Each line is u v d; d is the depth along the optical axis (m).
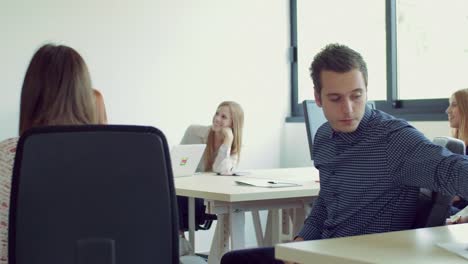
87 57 4.44
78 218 1.42
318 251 1.26
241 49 5.16
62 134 1.41
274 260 2.05
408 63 4.46
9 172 1.52
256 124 5.24
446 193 1.53
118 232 1.43
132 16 4.63
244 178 3.22
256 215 3.72
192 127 4.15
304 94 5.42
